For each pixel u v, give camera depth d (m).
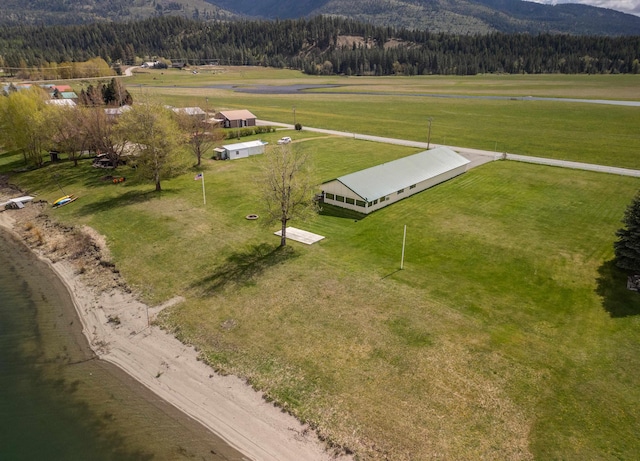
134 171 73.44
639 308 34.34
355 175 57.94
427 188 63.81
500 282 38.22
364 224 50.84
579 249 44.09
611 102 162.25
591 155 83.50
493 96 187.12
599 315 33.53
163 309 36.44
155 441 24.47
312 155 82.81
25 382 29.12
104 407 26.95
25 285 41.78
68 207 59.09
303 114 139.38
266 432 24.69
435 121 125.56
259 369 29.12
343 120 127.50
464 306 34.69
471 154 85.12
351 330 32.19
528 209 55.09
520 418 24.50
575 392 26.19
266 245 45.72
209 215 53.66
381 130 111.50
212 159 81.00
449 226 49.91
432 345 30.33
